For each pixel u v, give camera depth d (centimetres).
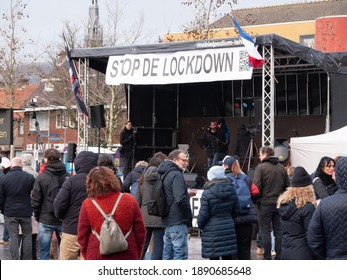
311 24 4819
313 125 2242
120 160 2148
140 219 714
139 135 2255
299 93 2266
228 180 1013
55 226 1097
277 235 1263
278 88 2297
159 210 1071
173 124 2394
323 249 691
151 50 1878
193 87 2381
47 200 1091
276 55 1972
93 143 4078
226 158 1094
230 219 1009
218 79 1766
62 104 4809
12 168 1199
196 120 2383
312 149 1802
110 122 4084
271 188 1249
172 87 2375
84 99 2025
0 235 1791
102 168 709
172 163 1079
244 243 1080
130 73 1898
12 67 4134
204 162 2344
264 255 1267
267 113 1939
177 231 1070
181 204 1052
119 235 684
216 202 994
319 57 1836
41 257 1100
